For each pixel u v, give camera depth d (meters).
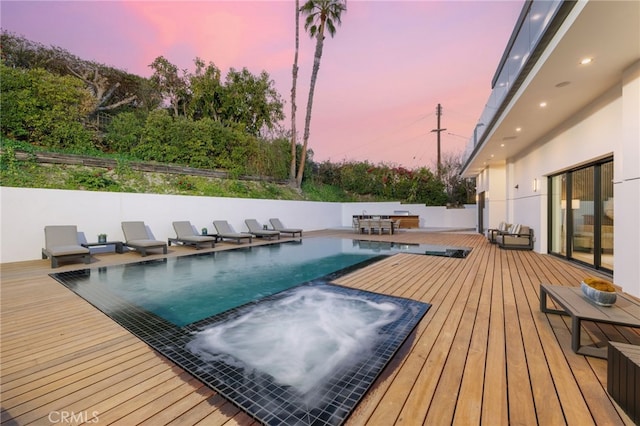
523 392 1.95
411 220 18.03
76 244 7.19
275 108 16.17
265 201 13.09
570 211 6.75
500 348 2.58
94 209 8.26
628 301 2.79
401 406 1.84
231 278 5.67
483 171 14.38
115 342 2.83
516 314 3.40
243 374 2.24
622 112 4.30
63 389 2.04
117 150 10.88
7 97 8.45
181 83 13.62
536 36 4.66
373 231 14.97
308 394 1.98
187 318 3.54
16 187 7.27
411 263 6.59
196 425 1.69
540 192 7.96
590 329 2.95
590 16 3.19
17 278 5.45
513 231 9.31
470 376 2.15
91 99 10.65
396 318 3.34
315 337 2.91
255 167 14.70
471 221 18.34
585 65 4.23
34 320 3.39
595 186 5.71
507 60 6.45
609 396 1.90
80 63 11.36
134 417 1.75
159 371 2.30
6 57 9.97
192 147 12.43
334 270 6.35
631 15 3.17
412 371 2.24
